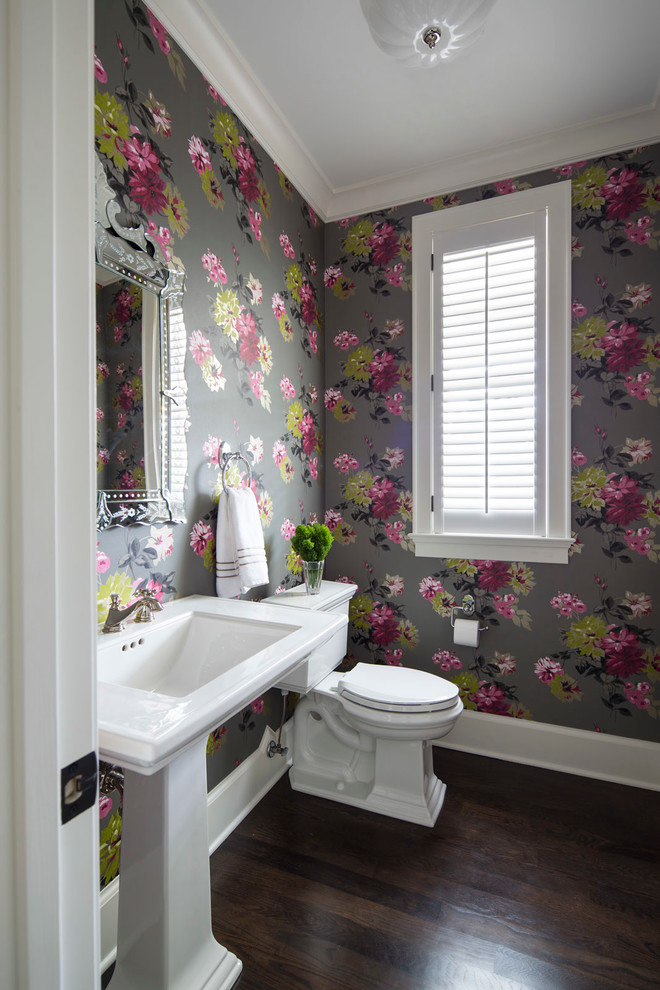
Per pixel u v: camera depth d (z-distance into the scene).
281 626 1.39
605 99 1.98
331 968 1.27
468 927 1.39
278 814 1.89
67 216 0.48
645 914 1.44
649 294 2.10
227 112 1.88
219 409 1.82
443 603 2.46
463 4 1.25
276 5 1.57
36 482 0.45
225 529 1.76
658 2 1.56
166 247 1.56
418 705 1.75
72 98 0.48
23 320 0.43
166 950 1.08
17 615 0.43
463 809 1.93
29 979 0.44
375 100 1.98
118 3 1.39
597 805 1.96
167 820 1.07
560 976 1.25
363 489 2.63
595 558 2.19
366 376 2.63
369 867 1.62
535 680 2.29
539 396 2.26
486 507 2.36
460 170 2.37
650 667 2.11
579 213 2.21
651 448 2.10
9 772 0.43
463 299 2.41
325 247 2.72
